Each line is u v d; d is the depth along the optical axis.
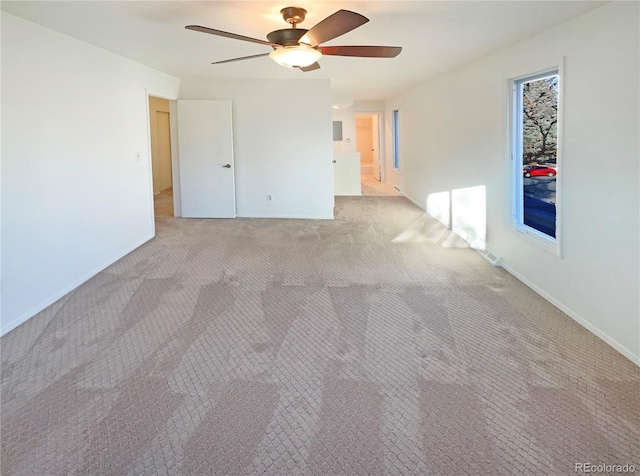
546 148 3.61
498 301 3.42
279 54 2.84
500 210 4.29
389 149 10.90
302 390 2.27
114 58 4.45
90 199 4.03
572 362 2.49
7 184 2.95
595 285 2.82
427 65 5.09
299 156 6.64
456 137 5.56
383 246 5.15
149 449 1.84
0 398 2.19
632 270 2.48
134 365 2.51
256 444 1.88
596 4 2.65
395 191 9.87
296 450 1.84
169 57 4.59
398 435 1.92
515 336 2.83
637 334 2.45
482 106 4.61
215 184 6.67
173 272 4.19
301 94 6.46
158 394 2.24
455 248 5.03
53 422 2.01
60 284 3.57
